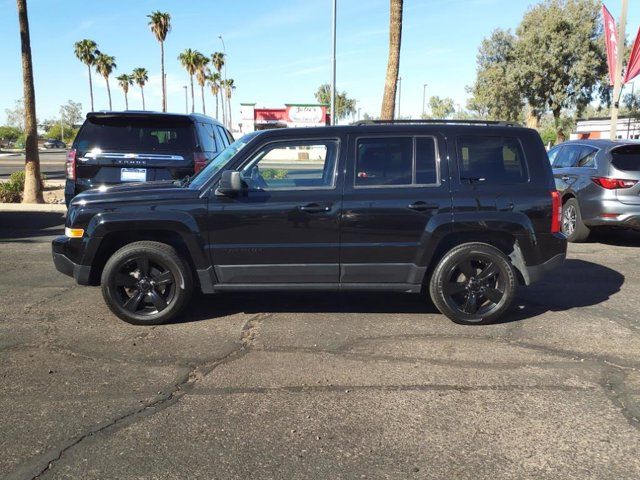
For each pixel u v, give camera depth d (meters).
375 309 5.60
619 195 8.44
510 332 4.94
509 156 5.05
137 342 4.65
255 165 4.96
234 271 4.97
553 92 36.19
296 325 5.11
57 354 4.38
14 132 106.31
